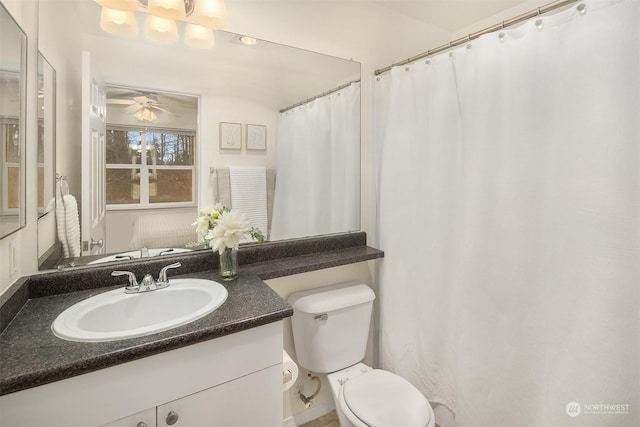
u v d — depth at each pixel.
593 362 1.03
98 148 1.24
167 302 1.19
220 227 1.28
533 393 1.23
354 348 1.62
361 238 1.91
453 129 1.47
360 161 1.90
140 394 0.85
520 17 1.22
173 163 1.39
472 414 1.38
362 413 1.22
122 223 1.30
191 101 1.42
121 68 1.27
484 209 1.31
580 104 1.05
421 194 1.61
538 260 1.20
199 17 1.30
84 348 0.81
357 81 1.84
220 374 0.97
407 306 1.71
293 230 1.70
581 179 1.06
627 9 0.95
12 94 0.94
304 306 1.51
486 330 1.33
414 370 1.69
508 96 1.24
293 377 1.21
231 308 1.04
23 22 1.04
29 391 0.73
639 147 0.95
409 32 2.00
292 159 1.68
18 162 0.98
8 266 1.00
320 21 1.71
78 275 1.17
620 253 0.98
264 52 1.57
